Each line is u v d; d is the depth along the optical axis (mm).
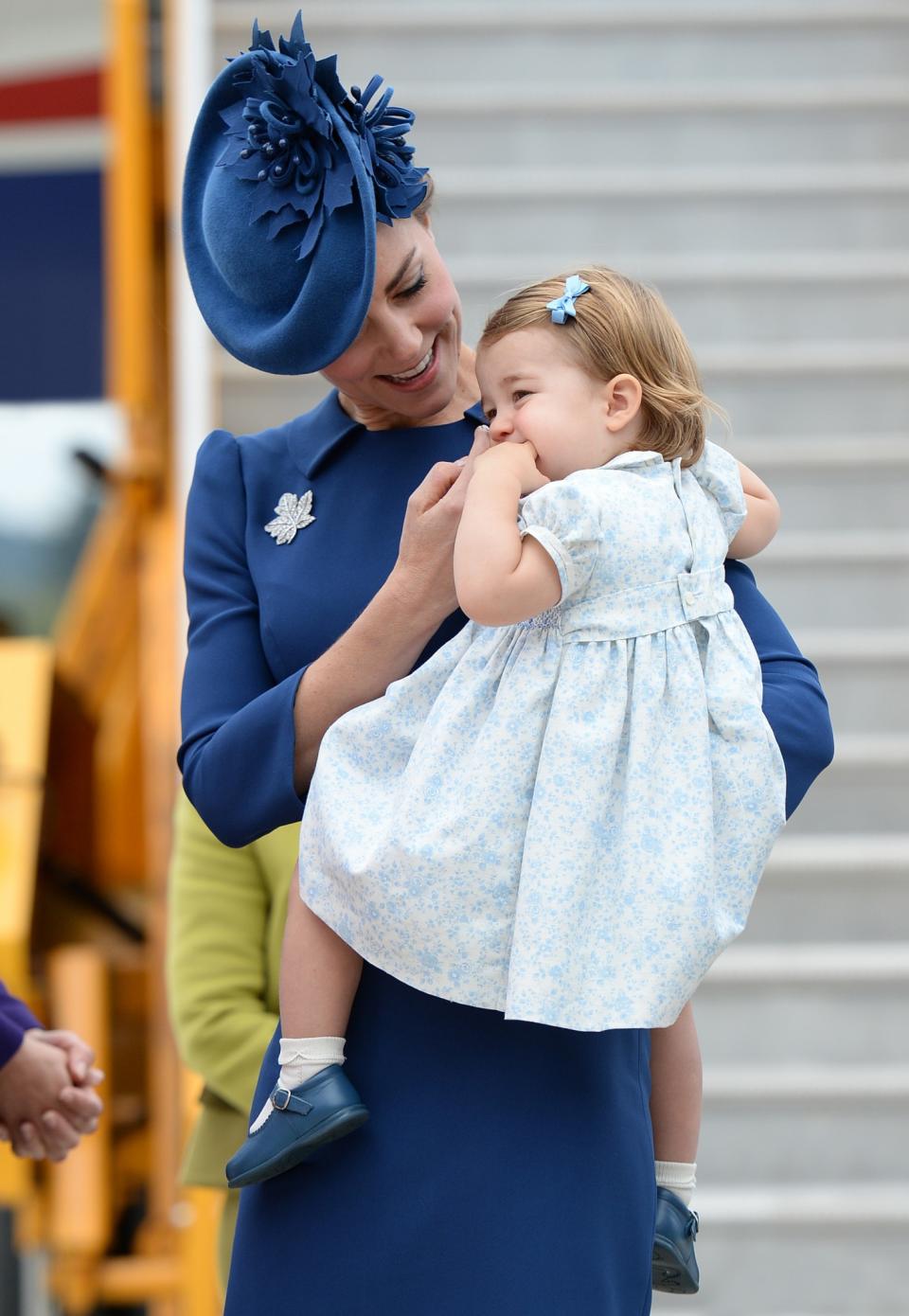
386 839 4926
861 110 14492
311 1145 5012
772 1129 11359
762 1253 10906
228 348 5496
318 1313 5055
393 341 5273
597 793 4906
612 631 5027
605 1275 5008
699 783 4977
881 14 14711
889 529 13391
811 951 11969
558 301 5332
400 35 14461
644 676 5027
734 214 14172
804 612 13102
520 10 14562
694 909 4855
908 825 12562
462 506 5062
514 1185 4996
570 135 14383
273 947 6707
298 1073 5109
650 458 5285
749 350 13805
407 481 5645
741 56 14797
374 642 5125
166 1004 13000
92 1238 12477
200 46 13125
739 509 5531
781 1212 10828
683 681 5062
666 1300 10859
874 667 12766
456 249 13992
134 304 13656
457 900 4895
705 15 14656
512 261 13906
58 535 26906
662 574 5113
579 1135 5051
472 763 4980
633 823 4926
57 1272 12586
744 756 5078
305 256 5176
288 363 5324
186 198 5633
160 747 13500
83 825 15297
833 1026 11711
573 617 5051
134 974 14125
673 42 14734
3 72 19188
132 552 14719
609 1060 5148
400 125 5367
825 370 13578
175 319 12930
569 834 4855
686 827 4930
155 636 13930
